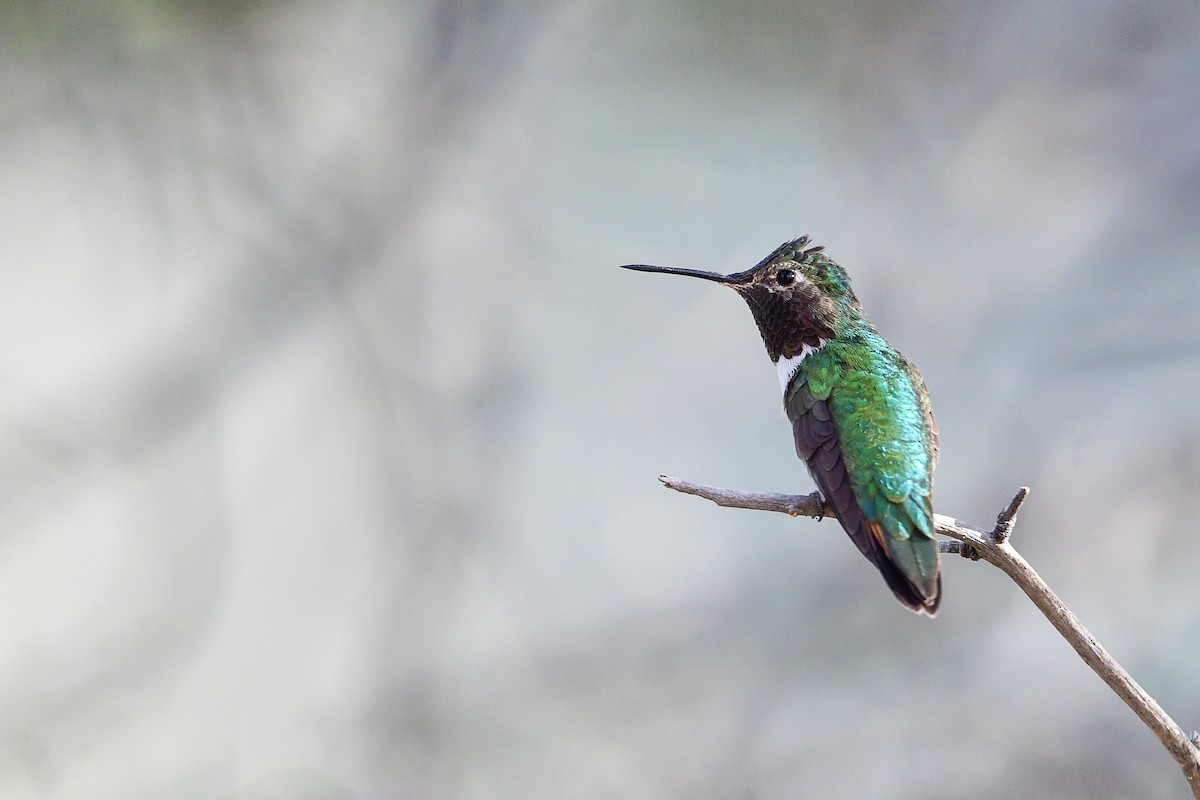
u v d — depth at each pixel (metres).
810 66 15.09
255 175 14.38
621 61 15.10
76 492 14.38
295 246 14.78
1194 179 15.11
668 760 13.93
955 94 15.48
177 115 13.87
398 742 14.08
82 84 13.45
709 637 14.67
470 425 15.08
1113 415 14.49
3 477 14.16
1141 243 15.13
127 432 14.67
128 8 13.07
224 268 15.11
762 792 13.64
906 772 13.45
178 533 14.44
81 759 13.15
